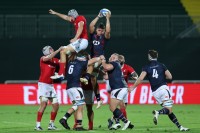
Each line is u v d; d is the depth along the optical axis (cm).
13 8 13300
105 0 13588
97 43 5750
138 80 5331
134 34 11944
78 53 5325
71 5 13450
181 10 13600
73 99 5266
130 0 13650
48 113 8225
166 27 12050
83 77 5288
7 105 10300
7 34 11794
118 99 5359
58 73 5428
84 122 6688
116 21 11944
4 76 11488
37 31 11844
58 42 11544
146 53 11650
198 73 11769
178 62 11725
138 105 10281
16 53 11512
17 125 6209
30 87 10512
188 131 5259
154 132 5134
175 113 8244
